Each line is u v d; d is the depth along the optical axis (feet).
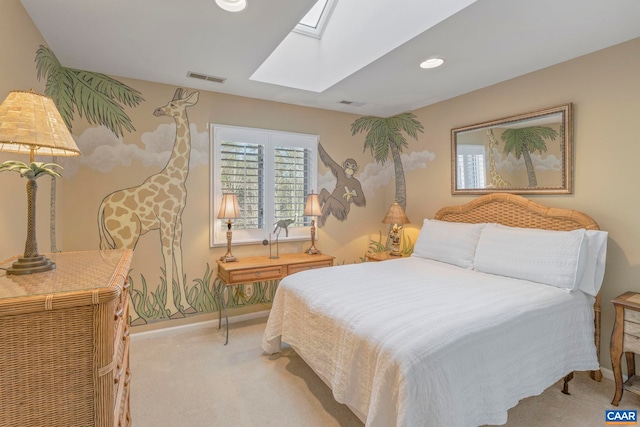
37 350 2.78
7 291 2.86
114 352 3.21
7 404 2.70
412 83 9.78
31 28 6.22
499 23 6.38
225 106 10.60
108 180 9.08
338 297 6.47
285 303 7.83
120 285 3.16
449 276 7.98
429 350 4.47
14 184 5.41
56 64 7.99
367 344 4.95
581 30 6.66
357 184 13.43
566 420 6.01
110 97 9.04
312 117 12.28
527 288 6.83
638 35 6.90
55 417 2.86
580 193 7.98
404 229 13.30
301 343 6.91
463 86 10.03
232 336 9.82
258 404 6.51
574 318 6.54
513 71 8.86
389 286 7.09
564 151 8.21
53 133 3.51
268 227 11.38
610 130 7.45
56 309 2.78
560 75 8.30
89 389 2.96
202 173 10.30
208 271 10.53
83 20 6.28
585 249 7.04
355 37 8.73
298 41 10.04
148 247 9.63
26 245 3.68
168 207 9.86
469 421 4.55
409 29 7.03
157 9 5.94
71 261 4.33
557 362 6.08
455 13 6.01
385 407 4.41
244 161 10.90
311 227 11.95
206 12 6.05
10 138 3.24
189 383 7.24
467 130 10.62
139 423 5.93
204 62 8.24
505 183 9.55
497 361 5.05
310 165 12.23
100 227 9.01
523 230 8.28
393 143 13.78
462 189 10.85
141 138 9.45
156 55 7.85
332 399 6.68
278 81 9.78
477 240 9.13
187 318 10.27
